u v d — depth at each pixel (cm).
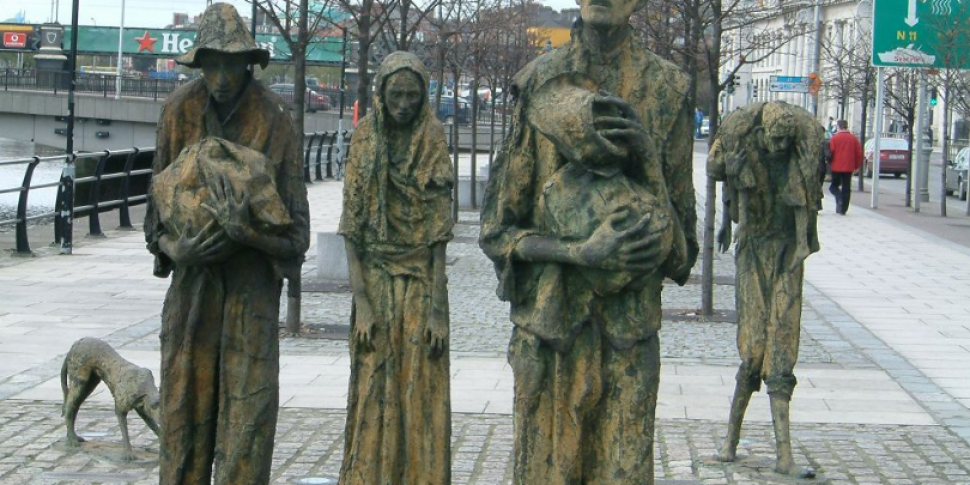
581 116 507
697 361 1418
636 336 528
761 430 1104
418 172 668
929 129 5397
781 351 954
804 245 943
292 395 1209
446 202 672
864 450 1045
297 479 920
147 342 1449
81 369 998
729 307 1805
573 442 530
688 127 548
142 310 1673
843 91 4397
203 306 639
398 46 2077
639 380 530
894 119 5525
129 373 974
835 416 1166
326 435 1058
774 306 956
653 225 509
